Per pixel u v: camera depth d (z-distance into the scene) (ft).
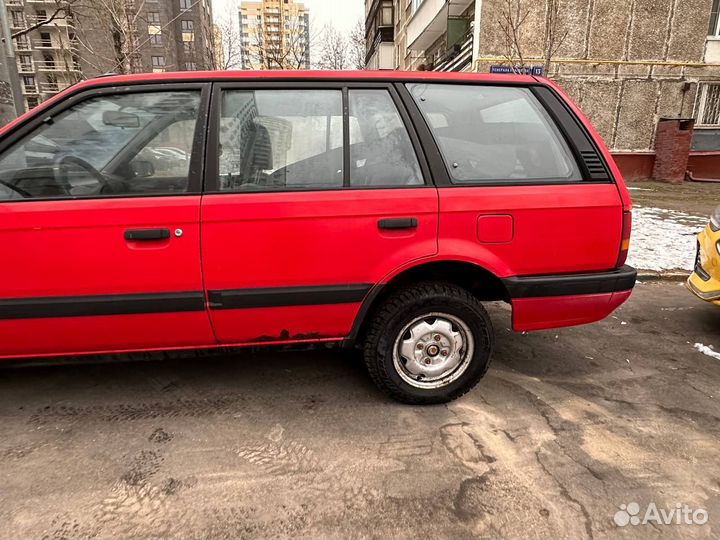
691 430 8.44
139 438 7.98
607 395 9.61
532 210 8.39
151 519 6.28
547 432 8.29
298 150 8.13
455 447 7.83
